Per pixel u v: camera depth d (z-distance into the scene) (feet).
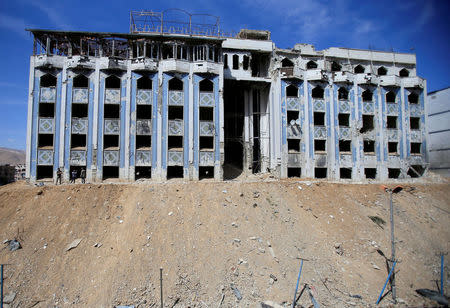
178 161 97.50
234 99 121.70
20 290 51.37
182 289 52.70
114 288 52.03
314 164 109.09
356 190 94.32
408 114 119.24
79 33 94.99
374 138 115.03
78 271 55.52
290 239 67.56
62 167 92.68
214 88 101.35
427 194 95.91
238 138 117.29
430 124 119.44
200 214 72.49
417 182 108.58
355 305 51.06
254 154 119.96
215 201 78.28
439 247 70.74
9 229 64.59
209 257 59.52
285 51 115.24
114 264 56.85
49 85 98.48
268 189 87.35
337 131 112.06
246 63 113.39
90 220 68.80
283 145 107.96
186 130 98.68
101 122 95.61
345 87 114.52
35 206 72.02
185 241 63.46
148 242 62.54
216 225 69.05
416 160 117.70
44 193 76.18
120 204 75.31
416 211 85.87
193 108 99.66
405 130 118.21
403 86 120.06
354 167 111.65
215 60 105.40
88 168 93.61
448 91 111.96
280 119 108.27
